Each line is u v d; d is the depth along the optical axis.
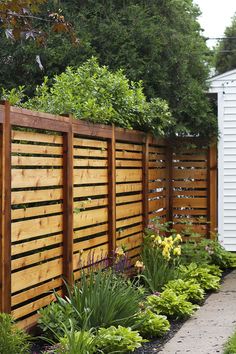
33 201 5.04
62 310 5.07
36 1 4.23
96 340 4.50
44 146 5.26
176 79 9.48
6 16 4.09
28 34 4.19
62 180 5.62
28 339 4.67
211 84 10.06
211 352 4.78
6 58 9.80
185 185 10.05
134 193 7.94
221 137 9.95
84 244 6.07
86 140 6.14
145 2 9.94
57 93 6.68
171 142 9.91
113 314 5.10
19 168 4.91
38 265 5.14
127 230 7.45
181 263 8.30
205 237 10.02
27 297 4.94
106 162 6.77
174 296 6.04
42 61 9.48
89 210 6.23
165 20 9.63
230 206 10.09
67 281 5.62
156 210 9.16
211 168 9.97
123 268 6.13
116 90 7.23
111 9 9.62
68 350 4.26
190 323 5.84
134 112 7.60
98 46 9.45
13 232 4.70
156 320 5.31
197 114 9.51
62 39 9.39
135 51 9.32
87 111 6.23
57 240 5.52
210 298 7.11
